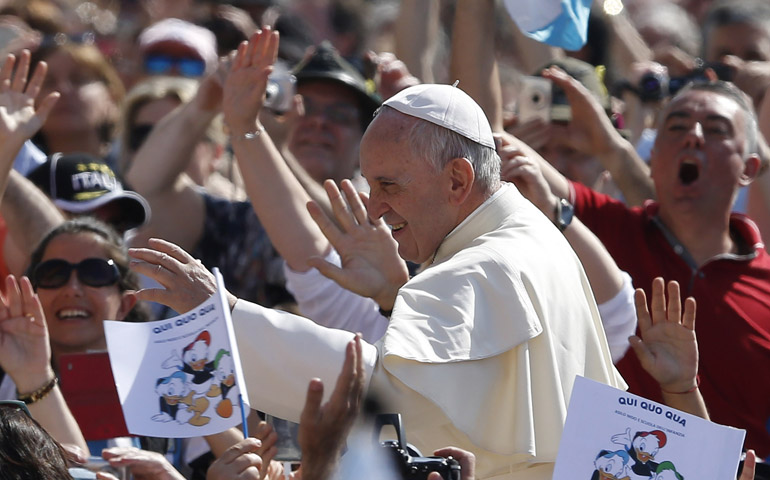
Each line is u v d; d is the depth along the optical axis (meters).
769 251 21.95
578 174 20.77
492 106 18.73
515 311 12.54
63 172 18.64
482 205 13.39
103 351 15.32
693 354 14.45
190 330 11.95
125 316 16.50
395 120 13.23
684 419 11.59
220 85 18.89
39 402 14.13
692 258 18.62
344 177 20.45
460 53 18.73
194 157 21.09
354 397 10.43
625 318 16.44
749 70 24.77
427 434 12.65
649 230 18.97
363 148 13.38
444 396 12.09
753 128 19.19
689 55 30.75
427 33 22.72
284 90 18.88
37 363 14.21
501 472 12.70
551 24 17.58
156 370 11.91
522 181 16.12
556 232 13.77
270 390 12.87
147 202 19.19
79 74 22.41
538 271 12.97
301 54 26.20
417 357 12.08
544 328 12.71
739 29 25.52
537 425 12.58
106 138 22.89
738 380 17.86
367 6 34.12
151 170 19.30
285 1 33.38
